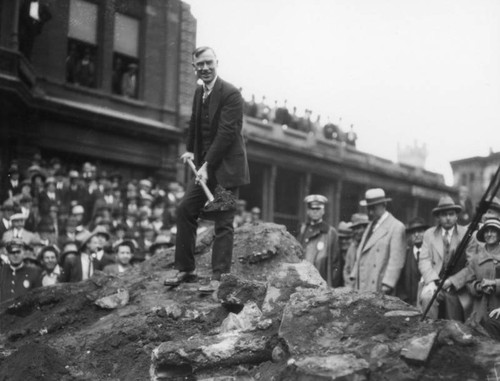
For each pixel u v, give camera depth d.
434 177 29.20
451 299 6.54
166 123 21.45
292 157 24.36
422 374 4.27
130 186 15.86
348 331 4.77
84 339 6.01
